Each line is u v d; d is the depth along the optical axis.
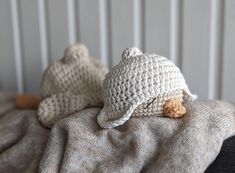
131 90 0.23
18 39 0.41
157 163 0.22
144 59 0.24
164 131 0.23
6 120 0.30
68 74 0.30
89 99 0.29
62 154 0.24
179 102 0.24
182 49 0.35
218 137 0.22
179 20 0.34
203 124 0.23
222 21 0.33
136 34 0.36
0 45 0.41
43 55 0.40
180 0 0.34
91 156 0.24
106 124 0.24
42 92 0.31
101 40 0.37
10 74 0.42
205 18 0.33
